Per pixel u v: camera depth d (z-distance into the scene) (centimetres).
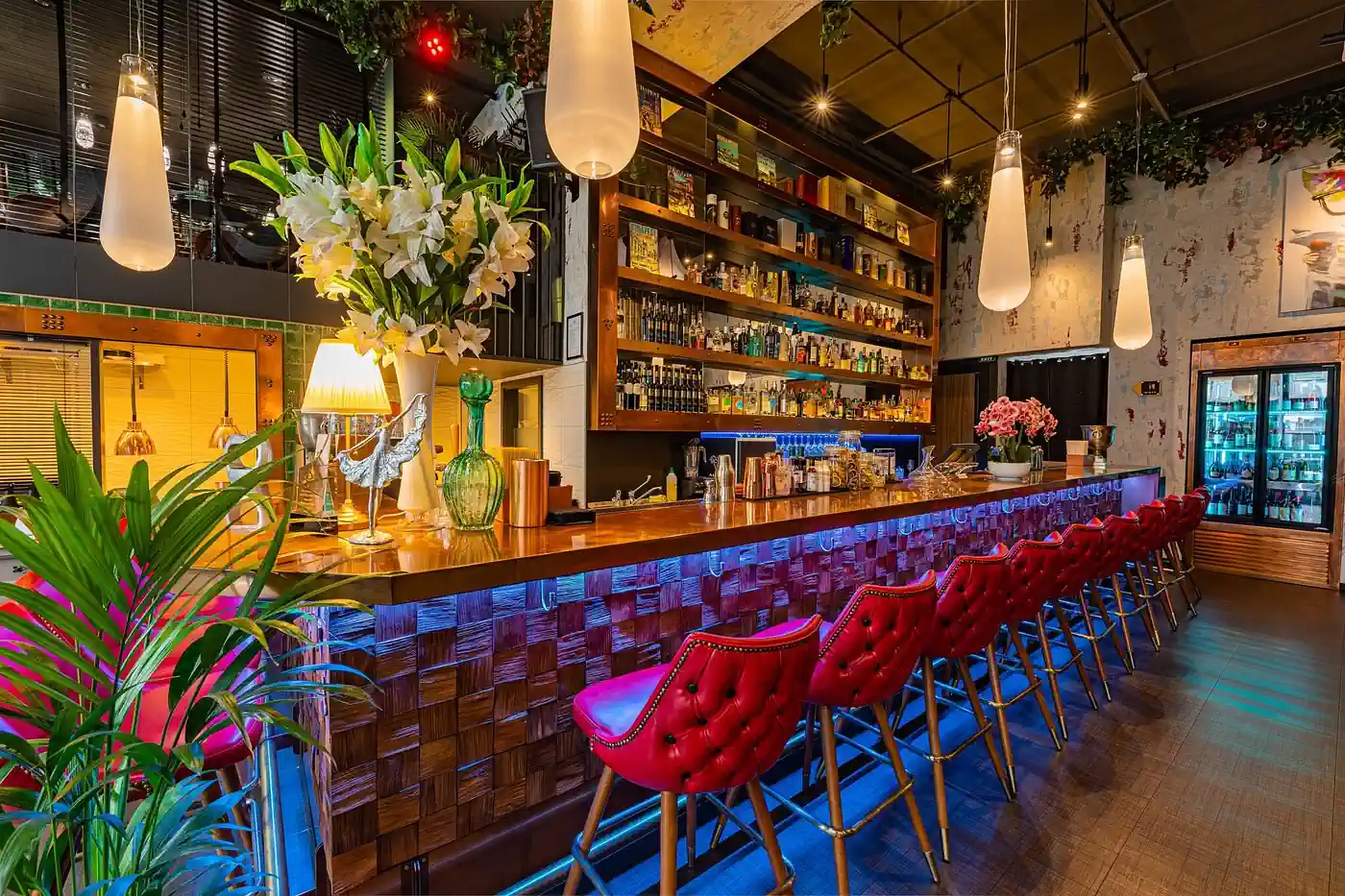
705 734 128
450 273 183
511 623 170
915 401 635
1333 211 529
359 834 146
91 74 343
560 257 429
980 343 734
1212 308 595
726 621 226
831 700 168
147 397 334
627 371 409
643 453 441
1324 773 239
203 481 97
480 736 165
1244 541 580
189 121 366
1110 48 460
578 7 156
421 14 342
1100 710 296
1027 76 496
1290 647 385
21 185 324
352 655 144
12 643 98
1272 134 535
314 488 192
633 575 198
